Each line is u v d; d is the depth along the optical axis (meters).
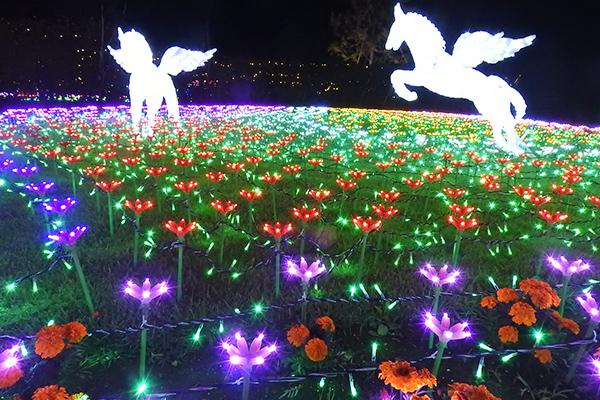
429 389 4.14
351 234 7.66
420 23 11.05
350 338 5.07
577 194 10.71
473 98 11.59
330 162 13.16
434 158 14.49
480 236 7.88
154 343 4.73
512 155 15.12
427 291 5.94
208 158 12.47
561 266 4.92
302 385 4.30
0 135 13.08
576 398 4.25
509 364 4.61
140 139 14.77
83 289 5.29
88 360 4.48
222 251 6.61
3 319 5.08
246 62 32.97
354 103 34.03
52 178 10.29
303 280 4.77
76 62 26.44
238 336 3.54
